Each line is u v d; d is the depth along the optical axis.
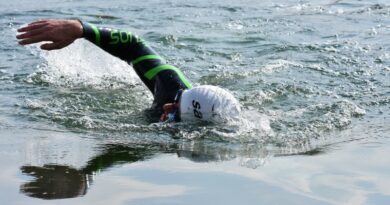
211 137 5.47
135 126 5.90
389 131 5.61
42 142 5.28
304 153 4.93
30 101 6.84
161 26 11.79
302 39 10.52
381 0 14.64
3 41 10.26
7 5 14.21
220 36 10.84
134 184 4.14
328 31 11.20
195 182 4.18
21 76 8.09
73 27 5.88
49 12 13.34
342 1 14.62
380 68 8.46
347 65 8.66
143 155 4.90
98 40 6.09
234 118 5.87
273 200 3.85
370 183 4.16
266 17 12.73
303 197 3.91
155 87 6.22
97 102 6.92
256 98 7.06
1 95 7.14
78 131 5.71
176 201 3.82
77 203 3.80
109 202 3.82
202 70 8.54
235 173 4.39
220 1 14.83
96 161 4.70
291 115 6.26
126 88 7.62
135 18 12.67
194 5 14.23
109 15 13.02
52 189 4.04
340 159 4.72
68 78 8.05
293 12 13.37
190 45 10.11
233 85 7.71
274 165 4.59
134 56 6.32
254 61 9.06
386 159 4.70
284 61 8.93
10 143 5.21
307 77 8.04
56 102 6.86
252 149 5.09
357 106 6.62
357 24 11.84
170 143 5.31
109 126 5.90
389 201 3.85
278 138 5.45
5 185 4.11
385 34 10.80
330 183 4.17
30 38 5.70
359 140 5.30
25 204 3.77
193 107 5.80
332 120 6.05
